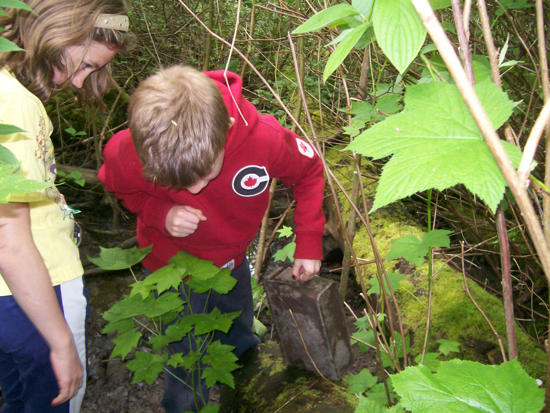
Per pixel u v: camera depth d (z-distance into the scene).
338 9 0.64
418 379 0.49
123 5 1.09
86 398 1.89
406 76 1.47
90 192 3.09
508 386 0.47
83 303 1.21
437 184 0.42
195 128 1.02
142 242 1.66
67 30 0.95
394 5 0.49
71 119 3.27
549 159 0.53
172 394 1.67
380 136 0.49
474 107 0.31
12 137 0.87
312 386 1.45
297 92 2.79
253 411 1.50
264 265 2.67
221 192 1.38
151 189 1.36
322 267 2.57
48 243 1.10
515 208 1.53
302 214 1.48
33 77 1.00
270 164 1.38
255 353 1.71
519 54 1.64
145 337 2.20
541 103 1.56
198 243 1.53
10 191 0.42
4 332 1.09
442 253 1.70
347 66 2.28
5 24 0.93
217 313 1.46
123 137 1.30
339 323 1.40
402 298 1.63
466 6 0.55
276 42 3.03
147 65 3.64
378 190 0.44
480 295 1.58
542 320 1.99
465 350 1.40
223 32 3.69
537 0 0.61
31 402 1.20
